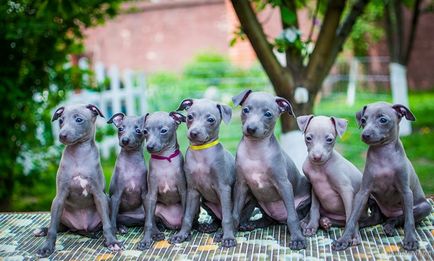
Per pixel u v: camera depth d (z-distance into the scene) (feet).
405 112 3.62
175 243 3.77
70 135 3.69
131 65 17.57
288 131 5.75
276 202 3.92
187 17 17.22
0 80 6.25
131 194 3.98
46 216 4.47
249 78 13.58
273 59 5.46
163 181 3.87
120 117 4.00
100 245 3.81
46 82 6.69
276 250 3.59
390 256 3.42
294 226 3.70
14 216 4.48
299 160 5.69
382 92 14.17
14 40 6.34
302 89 5.52
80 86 7.07
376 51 15.29
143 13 17.31
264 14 14.19
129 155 4.00
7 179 6.71
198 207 3.95
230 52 15.70
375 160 3.68
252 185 3.82
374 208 3.95
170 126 3.84
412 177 3.73
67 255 3.65
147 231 3.83
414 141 9.86
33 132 6.73
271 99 3.76
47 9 5.95
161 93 12.10
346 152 9.13
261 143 3.77
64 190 3.81
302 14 13.50
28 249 3.78
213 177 3.80
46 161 7.02
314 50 5.54
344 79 14.71
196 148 3.82
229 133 10.60
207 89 13.07
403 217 3.82
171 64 17.47
